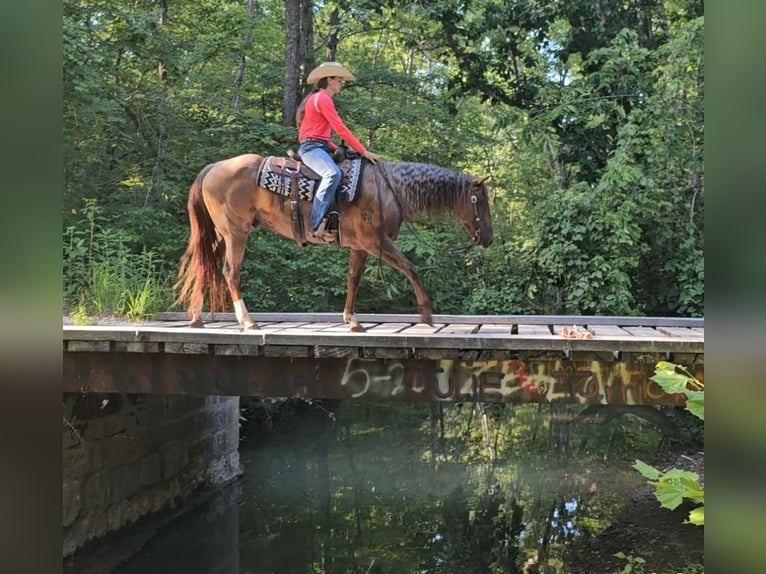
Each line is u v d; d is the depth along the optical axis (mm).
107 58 9047
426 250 10000
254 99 11688
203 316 6121
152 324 5434
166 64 9641
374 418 12016
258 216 4848
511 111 10812
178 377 4410
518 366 4105
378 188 4562
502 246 11109
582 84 10539
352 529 6598
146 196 8961
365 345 4117
